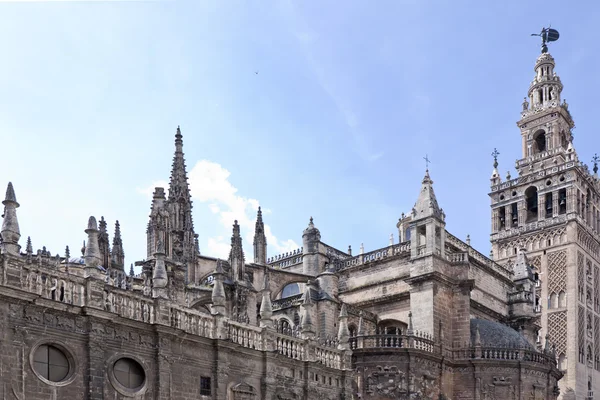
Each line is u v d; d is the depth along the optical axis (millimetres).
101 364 31234
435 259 60906
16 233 29234
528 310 75000
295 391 42344
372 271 67938
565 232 93562
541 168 99812
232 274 56406
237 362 38719
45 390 28875
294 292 71188
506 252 98438
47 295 29781
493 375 60031
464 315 61750
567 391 87688
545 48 107875
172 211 56688
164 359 34188
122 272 53719
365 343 57531
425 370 57719
